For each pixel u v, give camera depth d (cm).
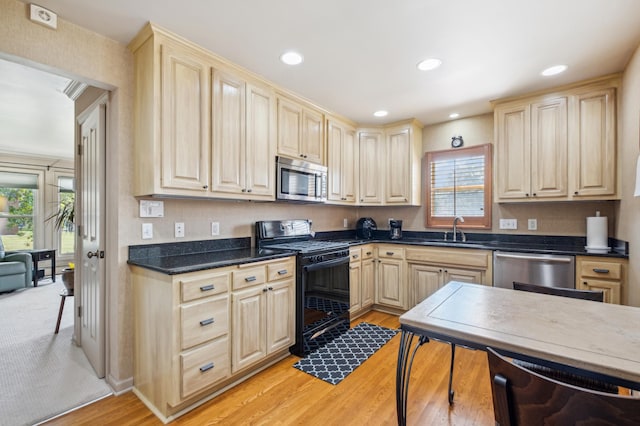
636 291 210
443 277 314
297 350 247
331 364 233
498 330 110
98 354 213
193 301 176
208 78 212
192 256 222
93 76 185
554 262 255
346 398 190
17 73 261
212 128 213
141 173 195
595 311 130
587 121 258
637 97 205
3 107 341
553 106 272
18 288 457
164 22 178
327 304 276
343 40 198
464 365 229
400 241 353
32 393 195
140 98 195
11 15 155
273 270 227
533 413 77
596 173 254
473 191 352
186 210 237
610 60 223
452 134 367
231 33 190
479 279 294
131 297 201
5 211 548
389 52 212
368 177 379
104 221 209
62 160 604
